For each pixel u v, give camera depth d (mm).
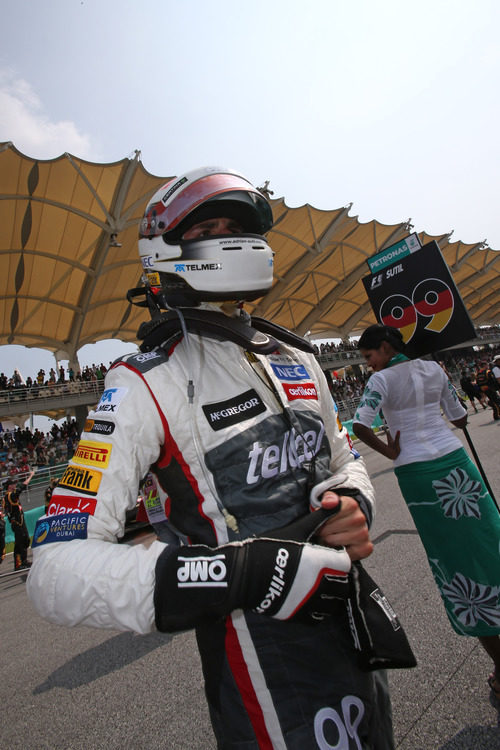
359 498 879
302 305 33531
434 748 1493
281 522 786
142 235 1028
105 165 15547
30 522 10188
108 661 2717
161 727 1908
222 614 655
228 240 944
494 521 1735
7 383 19266
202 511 787
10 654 3215
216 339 892
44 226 17312
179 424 797
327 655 786
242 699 755
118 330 27203
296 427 859
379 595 829
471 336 2428
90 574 672
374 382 1997
